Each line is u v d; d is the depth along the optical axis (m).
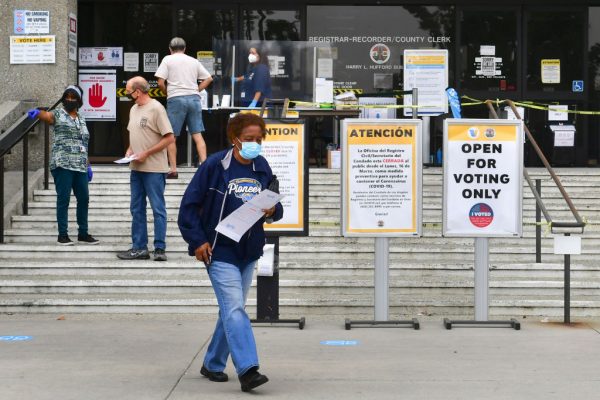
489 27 38.09
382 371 18.44
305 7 38.00
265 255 22.56
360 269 25.89
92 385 17.36
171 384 17.48
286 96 36.75
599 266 25.67
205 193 16.83
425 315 24.17
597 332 22.16
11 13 34.53
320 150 37.84
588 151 38.31
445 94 37.09
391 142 22.36
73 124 27.20
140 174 26.20
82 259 26.92
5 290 25.00
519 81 38.09
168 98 31.52
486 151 22.25
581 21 38.06
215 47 36.78
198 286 25.06
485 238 22.56
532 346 20.66
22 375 18.08
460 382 17.55
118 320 23.59
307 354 19.94
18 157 33.59
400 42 38.19
